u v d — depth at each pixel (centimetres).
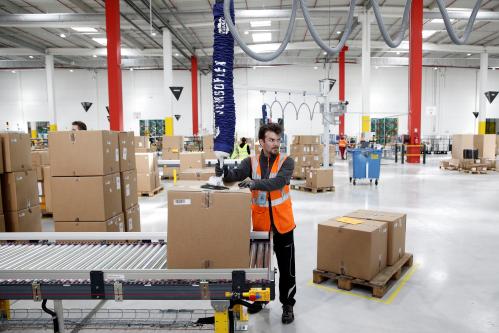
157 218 583
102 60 1955
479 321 249
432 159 1692
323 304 277
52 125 1716
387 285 308
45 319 250
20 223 346
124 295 165
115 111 883
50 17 1123
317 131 2053
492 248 405
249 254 173
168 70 1284
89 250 212
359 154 902
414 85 1248
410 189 838
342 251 302
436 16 1220
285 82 2044
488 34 1538
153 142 1914
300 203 690
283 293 248
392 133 2069
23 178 352
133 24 1189
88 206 320
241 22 1264
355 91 2030
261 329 242
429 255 383
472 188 841
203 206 164
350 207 643
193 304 279
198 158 828
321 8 1247
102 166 318
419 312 262
